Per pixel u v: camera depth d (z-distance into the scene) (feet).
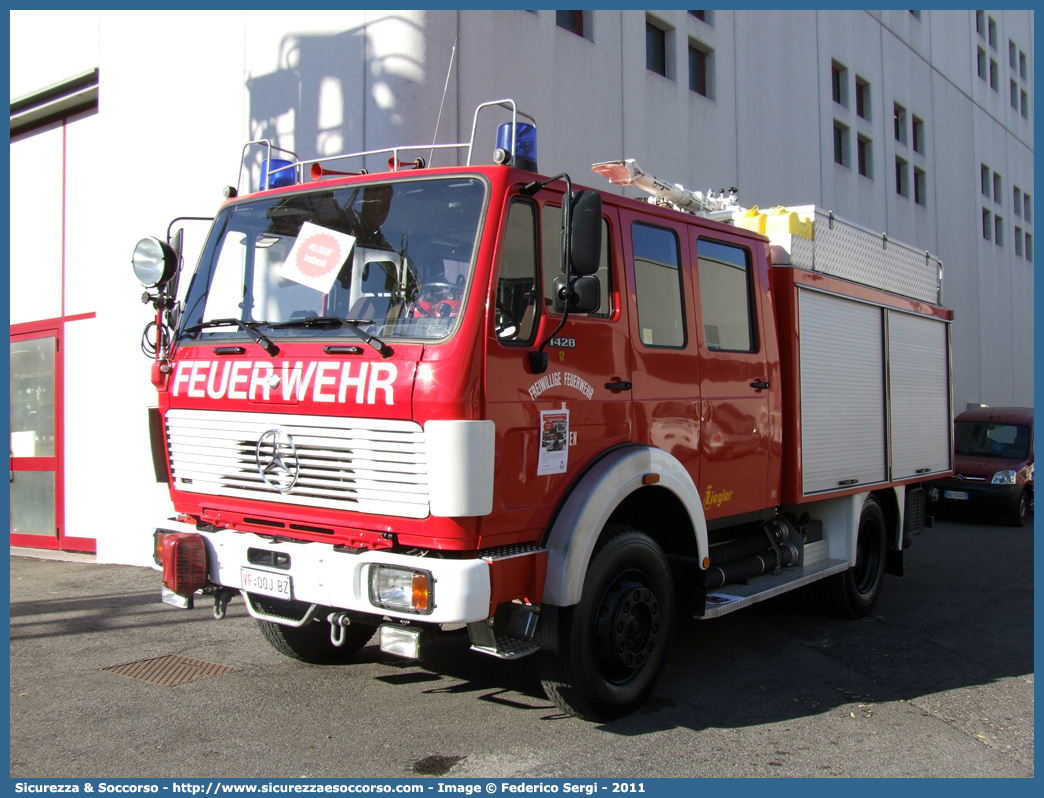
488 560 12.23
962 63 79.10
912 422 25.35
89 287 31.01
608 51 36.19
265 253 14.82
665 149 39.78
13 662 18.10
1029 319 92.68
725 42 45.16
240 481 14.24
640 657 14.94
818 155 53.83
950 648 20.13
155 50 28.50
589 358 14.14
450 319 12.35
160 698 15.84
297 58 27.66
